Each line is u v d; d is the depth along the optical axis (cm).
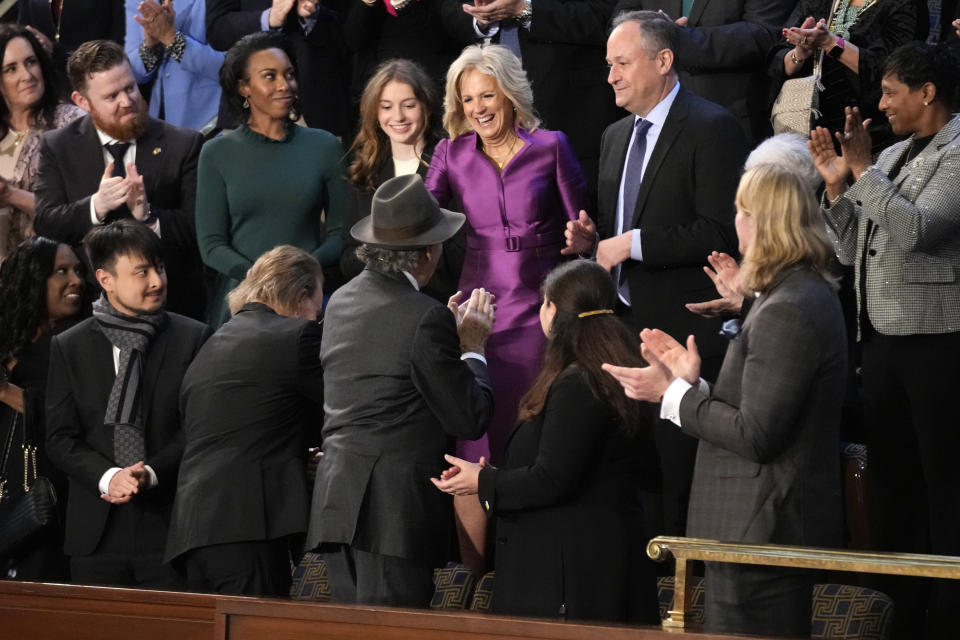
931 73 1549
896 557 1101
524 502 1294
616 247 1700
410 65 1906
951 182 1499
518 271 1733
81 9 2469
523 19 2008
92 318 1719
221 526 1463
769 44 1917
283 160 1973
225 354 1511
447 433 1383
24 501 1731
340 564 1405
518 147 1769
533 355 1719
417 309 1381
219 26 2295
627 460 1329
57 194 2083
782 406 1145
